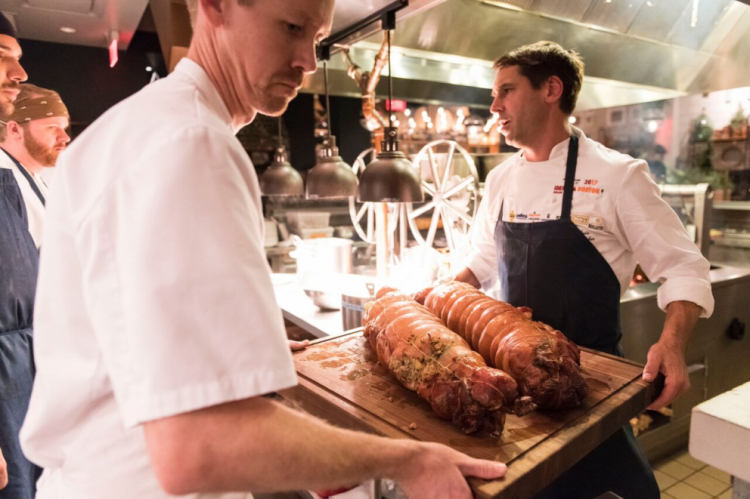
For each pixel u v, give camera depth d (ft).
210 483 1.98
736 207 11.19
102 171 2.20
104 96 14.44
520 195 5.74
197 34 2.63
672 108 13.38
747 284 9.16
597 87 11.22
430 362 3.64
